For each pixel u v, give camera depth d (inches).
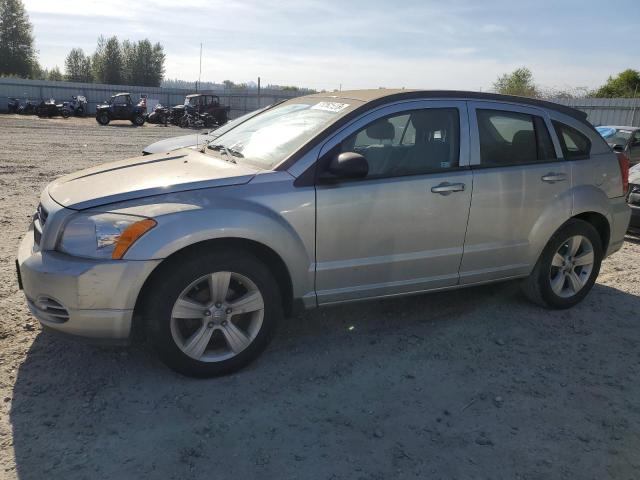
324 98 164.6
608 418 123.3
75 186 136.8
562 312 183.0
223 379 133.1
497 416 122.3
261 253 135.8
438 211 150.9
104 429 111.7
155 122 1363.2
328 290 142.9
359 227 141.6
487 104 163.2
